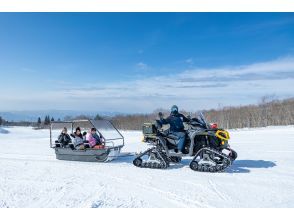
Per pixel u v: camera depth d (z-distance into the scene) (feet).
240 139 54.85
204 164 27.32
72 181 24.39
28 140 66.49
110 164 31.71
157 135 29.37
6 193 21.03
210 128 28.37
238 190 21.24
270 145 44.27
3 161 34.65
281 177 24.67
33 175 26.81
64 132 35.88
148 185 22.91
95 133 34.40
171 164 30.96
